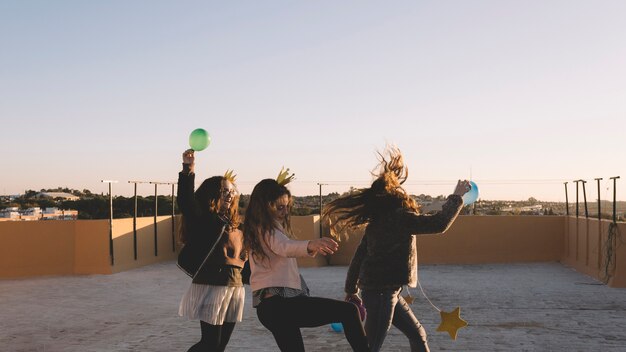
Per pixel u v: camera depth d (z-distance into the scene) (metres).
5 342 6.45
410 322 4.15
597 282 11.60
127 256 13.95
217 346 3.93
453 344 6.25
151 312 8.36
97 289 10.75
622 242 10.86
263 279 3.58
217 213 4.02
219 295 3.88
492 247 15.96
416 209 4.09
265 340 6.46
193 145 3.97
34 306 8.88
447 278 12.52
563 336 6.62
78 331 7.04
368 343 3.74
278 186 3.69
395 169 4.12
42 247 13.05
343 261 16.11
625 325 7.25
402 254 3.92
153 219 15.33
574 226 14.52
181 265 3.95
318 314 3.47
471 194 4.01
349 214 4.02
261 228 3.56
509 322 7.46
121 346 6.23
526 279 12.23
